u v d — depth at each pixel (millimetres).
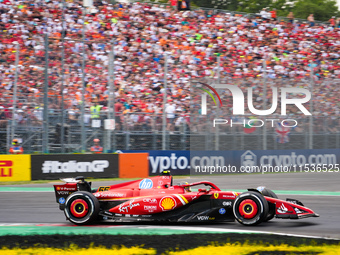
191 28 94250
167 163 64812
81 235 25109
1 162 56219
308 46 106062
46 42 61562
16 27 77250
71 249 21688
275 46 101812
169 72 84000
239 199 27734
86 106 71125
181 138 68062
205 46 93438
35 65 72625
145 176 62719
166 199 28375
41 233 26078
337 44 110250
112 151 63656
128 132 64938
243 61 95688
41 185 53688
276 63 98812
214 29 97000
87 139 63781
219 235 24875
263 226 28547
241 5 159500
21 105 64438
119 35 85812
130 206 28719
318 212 35188
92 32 84062
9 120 59875
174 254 20484
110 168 60938
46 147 60688
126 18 88500
